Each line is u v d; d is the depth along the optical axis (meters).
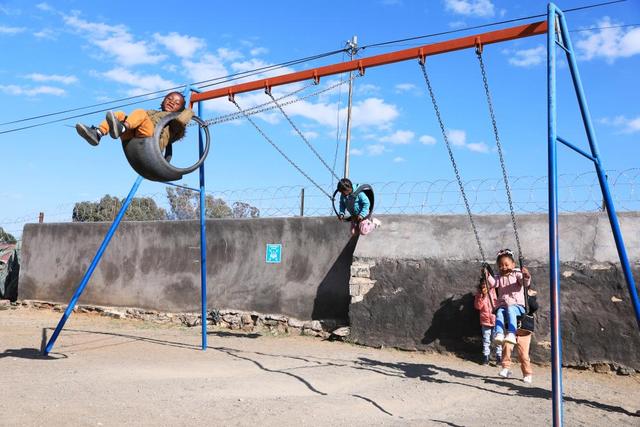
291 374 7.67
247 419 5.10
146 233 15.18
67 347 9.79
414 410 5.93
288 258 12.73
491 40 6.86
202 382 6.88
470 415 5.72
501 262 7.58
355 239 11.95
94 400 5.59
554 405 4.71
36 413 4.95
